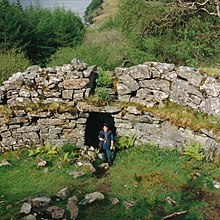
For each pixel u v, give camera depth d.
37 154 12.08
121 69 12.67
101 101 12.34
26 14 26.19
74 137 12.55
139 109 12.12
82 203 9.30
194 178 10.09
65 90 12.33
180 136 11.57
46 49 23.70
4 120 12.16
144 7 20.66
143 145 12.30
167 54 20.31
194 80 11.69
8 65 16.69
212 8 20.75
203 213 8.77
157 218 8.66
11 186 10.38
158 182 10.12
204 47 19.50
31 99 12.38
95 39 26.44
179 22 20.25
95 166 11.34
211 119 11.23
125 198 9.55
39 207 9.20
